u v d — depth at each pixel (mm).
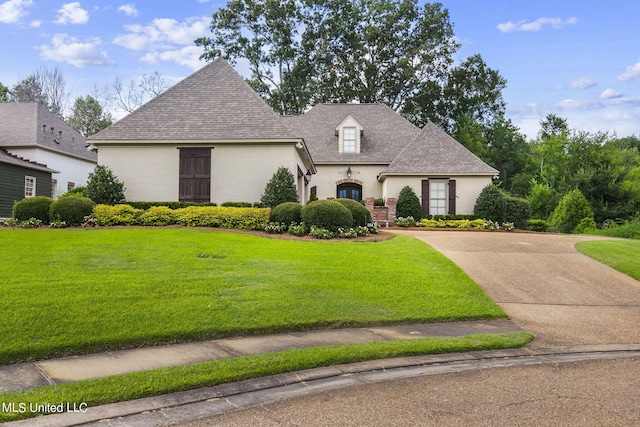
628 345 6465
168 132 16984
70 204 14023
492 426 3812
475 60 44438
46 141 26609
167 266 9320
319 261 10406
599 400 4395
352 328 7047
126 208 14461
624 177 29188
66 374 4887
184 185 17031
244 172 17000
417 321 7438
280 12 40719
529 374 5168
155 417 3938
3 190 22734
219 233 13258
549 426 3818
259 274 9086
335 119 30500
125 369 5051
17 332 5746
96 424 3779
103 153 17172
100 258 9680
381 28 43406
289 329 6789
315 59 42531
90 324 6168
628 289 9945
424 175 23562
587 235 20328
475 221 21750
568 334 6965
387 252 11867
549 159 36000
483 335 6617
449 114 45875
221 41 41781
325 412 4070
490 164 43812
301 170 20250
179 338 6156
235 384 4703
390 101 44750
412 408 4168
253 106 17750
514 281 10289
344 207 14492
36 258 9344
